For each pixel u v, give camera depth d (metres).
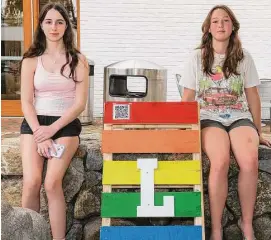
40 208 3.83
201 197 3.46
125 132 3.58
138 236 3.40
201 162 3.65
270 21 7.34
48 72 3.63
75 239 3.99
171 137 3.57
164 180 3.49
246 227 3.57
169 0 7.28
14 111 6.83
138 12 7.29
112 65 4.62
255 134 3.59
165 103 3.65
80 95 3.65
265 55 7.40
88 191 3.97
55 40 3.62
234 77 3.71
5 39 6.88
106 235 3.40
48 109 3.64
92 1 7.23
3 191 3.98
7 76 6.88
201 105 3.74
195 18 7.31
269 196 3.94
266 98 5.86
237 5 7.33
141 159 3.52
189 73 3.78
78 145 3.72
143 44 7.34
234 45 3.70
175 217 3.73
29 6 6.88
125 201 3.47
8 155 3.96
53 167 3.50
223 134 3.58
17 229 2.76
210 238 3.56
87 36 7.28
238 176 3.65
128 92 4.59
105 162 3.54
